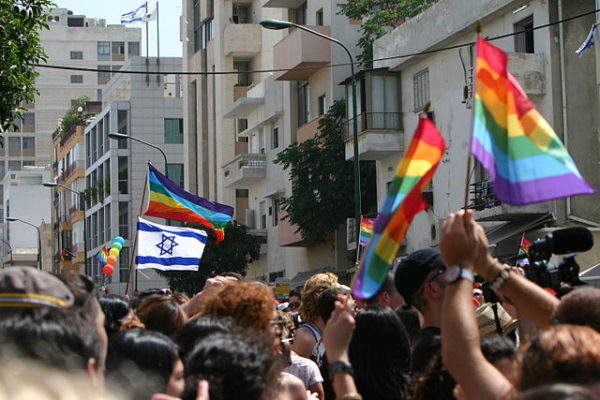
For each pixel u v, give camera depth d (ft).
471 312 17.39
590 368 12.59
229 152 234.79
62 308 14.35
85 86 570.87
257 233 206.08
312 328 35.94
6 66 79.46
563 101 111.14
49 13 84.79
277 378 18.98
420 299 24.44
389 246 19.62
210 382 18.06
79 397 10.67
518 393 13.10
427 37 133.69
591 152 110.73
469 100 123.13
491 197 115.96
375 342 26.71
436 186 134.41
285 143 193.98
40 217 515.09
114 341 19.76
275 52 185.26
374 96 145.38
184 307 35.53
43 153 574.56
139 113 312.71
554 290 25.05
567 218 110.63
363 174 158.81
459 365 17.02
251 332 20.20
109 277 311.88
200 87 249.75
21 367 10.89
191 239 77.36
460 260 17.84
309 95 183.01
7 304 14.19
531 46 116.78
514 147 19.61
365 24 159.63
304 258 188.96
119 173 314.55
